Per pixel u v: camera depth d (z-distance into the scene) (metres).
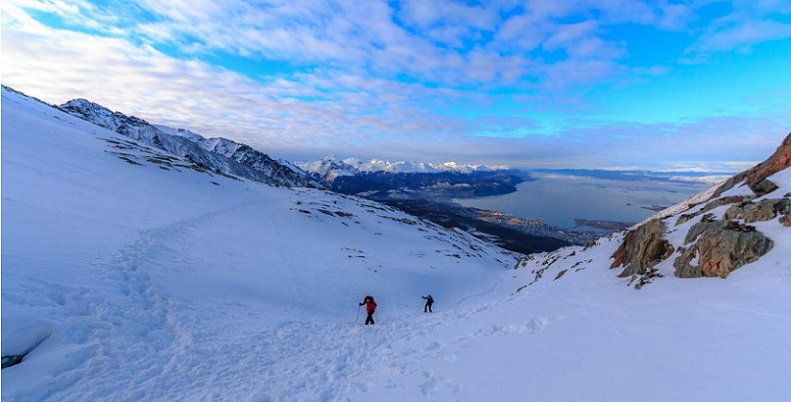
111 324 12.95
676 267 15.91
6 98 94.00
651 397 6.16
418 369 10.38
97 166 54.88
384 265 46.88
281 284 27.95
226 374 11.59
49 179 35.78
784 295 9.43
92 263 17.86
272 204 79.62
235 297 21.42
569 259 39.66
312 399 9.51
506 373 8.54
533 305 17.08
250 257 33.31
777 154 22.58
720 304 10.23
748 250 13.02
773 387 5.61
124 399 9.44
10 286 12.21
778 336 7.30
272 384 10.77
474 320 16.55
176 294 18.55
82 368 10.18
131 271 18.92
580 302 15.38
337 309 25.81
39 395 8.81
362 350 14.86
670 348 7.99
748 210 15.88
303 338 16.72
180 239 30.94
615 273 20.84
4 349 9.55
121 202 37.56
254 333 16.22
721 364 6.70
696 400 5.78
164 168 75.12
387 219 111.12
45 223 21.52
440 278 47.31
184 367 11.72
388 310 28.28
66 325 11.59
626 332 9.80
